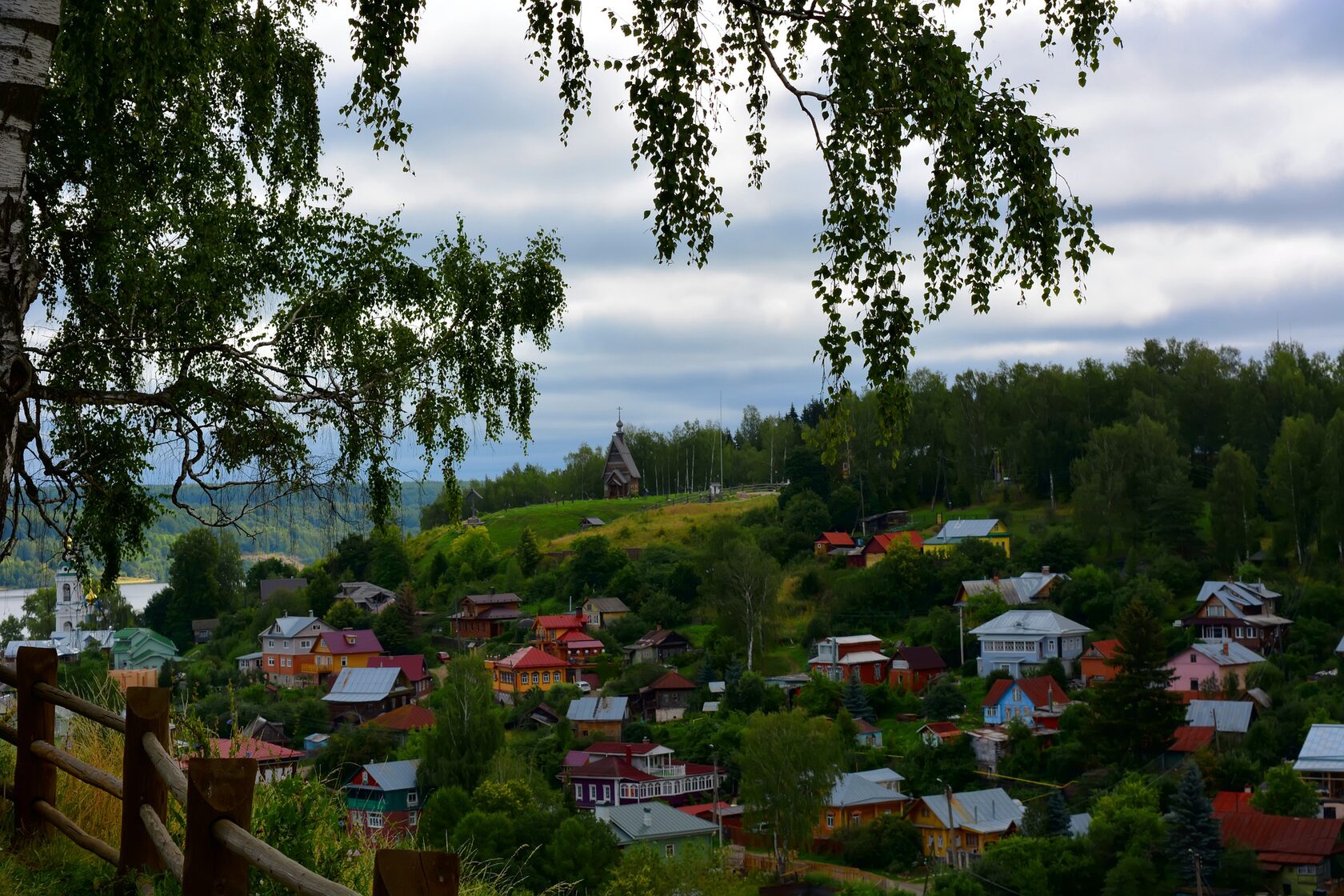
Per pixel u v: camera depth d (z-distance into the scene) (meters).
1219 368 107.88
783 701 56.94
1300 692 52.44
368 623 79.94
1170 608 70.19
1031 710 52.66
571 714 54.56
